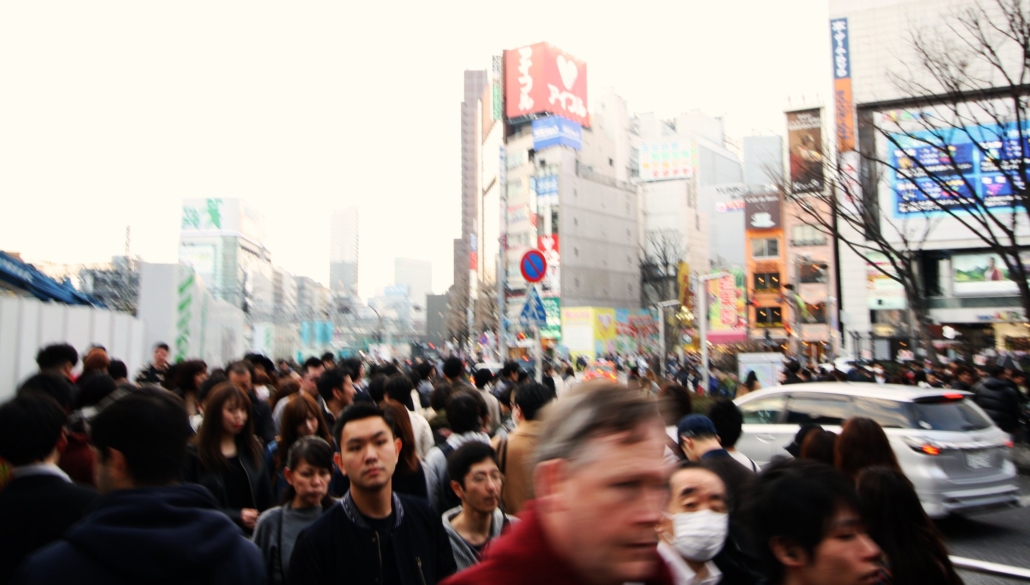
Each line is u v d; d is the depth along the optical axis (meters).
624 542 1.36
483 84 188.62
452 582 1.53
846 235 41.78
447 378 9.78
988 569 5.40
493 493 3.69
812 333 49.12
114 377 8.22
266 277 149.25
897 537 2.79
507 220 75.50
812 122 44.47
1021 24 14.70
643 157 86.75
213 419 4.61
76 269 45.84
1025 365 21.75
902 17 36.00
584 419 1.44
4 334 11.56
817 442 4.51
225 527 2.22
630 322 61.12
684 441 4.36
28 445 2.99
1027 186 13.94
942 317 38.47
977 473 7.77
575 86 75.75
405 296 180.88
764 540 2.25
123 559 1.97
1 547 2.84
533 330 12.84
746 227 52.59
